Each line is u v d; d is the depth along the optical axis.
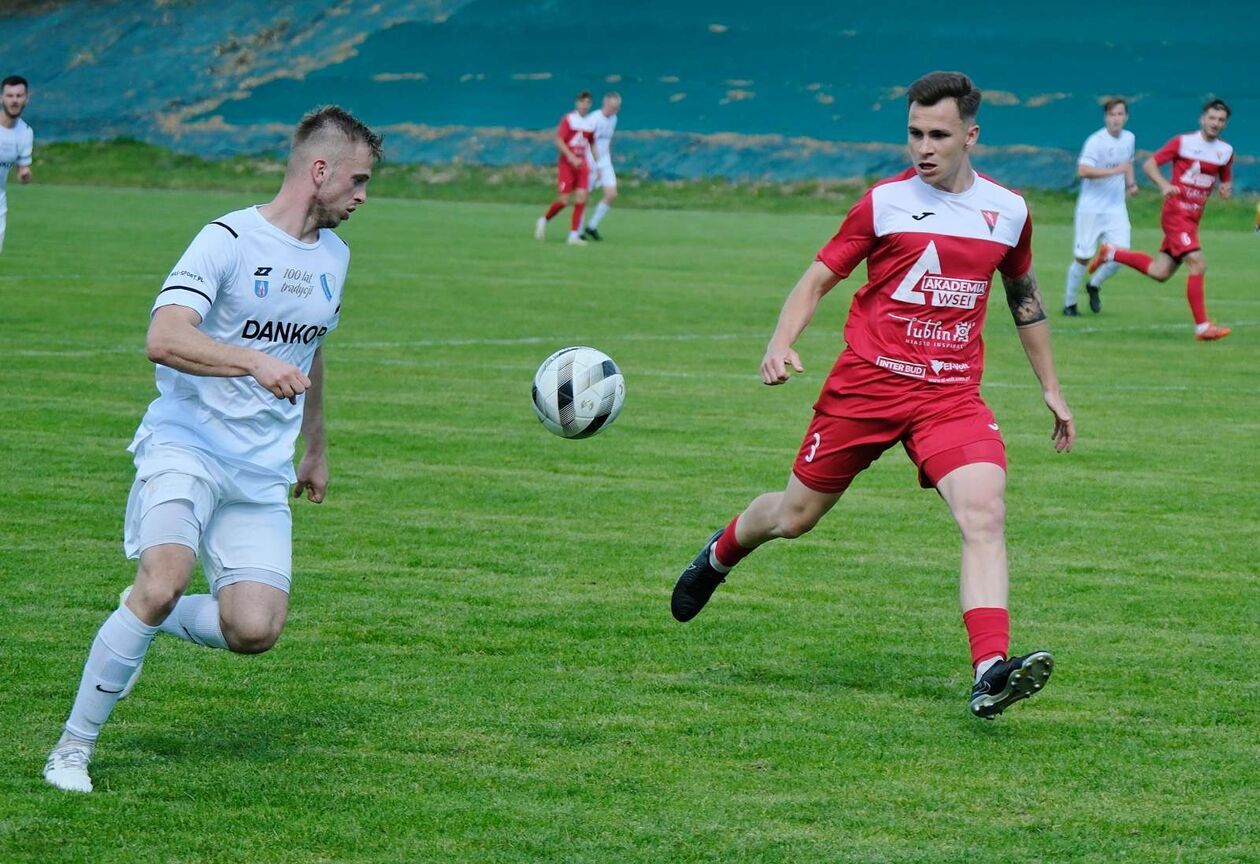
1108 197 54.09
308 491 14.85
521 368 37.72
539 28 138.50
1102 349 44.81
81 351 38.38
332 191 13.12
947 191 14.95
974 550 14.48
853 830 11.76
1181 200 46.94
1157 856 11.34
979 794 12.57
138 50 145.62
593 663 16.16
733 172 126.50
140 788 12.42
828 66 131.00
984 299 15.13
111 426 28.98
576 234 82.12
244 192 121.69
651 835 11.59
